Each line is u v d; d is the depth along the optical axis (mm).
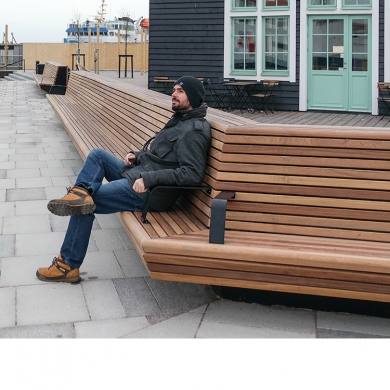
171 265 3451
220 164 3695
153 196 4148
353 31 14438
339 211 3527
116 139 7316
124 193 4094
